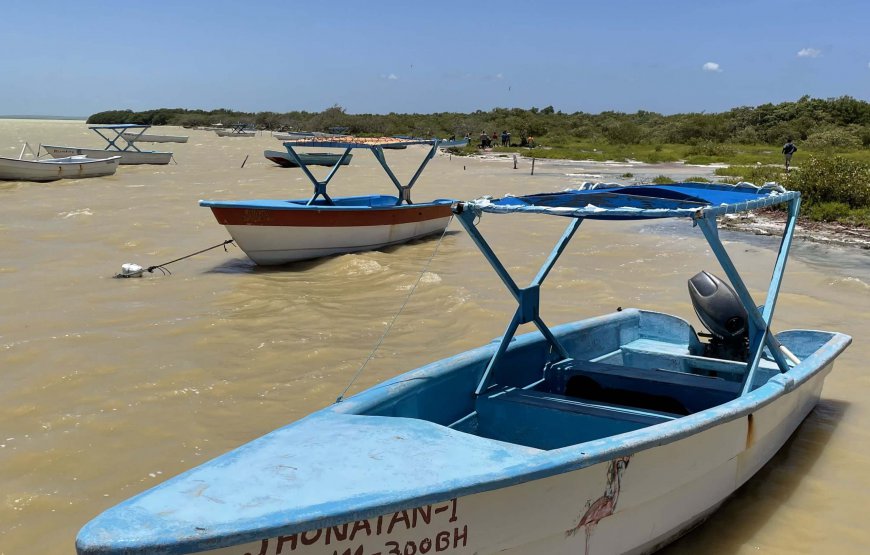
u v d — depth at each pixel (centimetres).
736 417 457
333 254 1248
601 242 1415
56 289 1047
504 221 1673
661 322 719
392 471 343
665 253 1309
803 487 527
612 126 6281
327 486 328
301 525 301
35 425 605
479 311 915
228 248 1360
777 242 1395
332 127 8075
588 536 392
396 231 1338
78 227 1572
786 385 514
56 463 546
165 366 736
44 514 483
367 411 441
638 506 414
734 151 4319
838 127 5356
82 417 619
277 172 3144
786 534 470
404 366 741
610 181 2625
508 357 572
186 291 1041
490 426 527
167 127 11900
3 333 834
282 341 816
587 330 664
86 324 877
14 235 1464
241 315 919
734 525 480
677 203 472
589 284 1068
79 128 11712
